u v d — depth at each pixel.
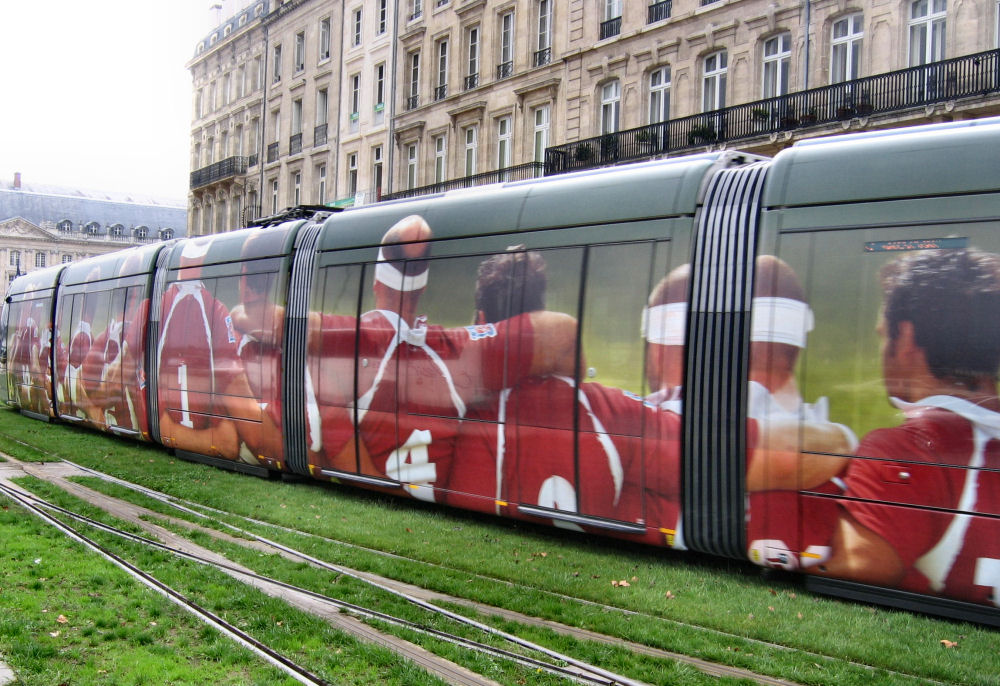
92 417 19.97
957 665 6.00
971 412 6.84
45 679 5.59
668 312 8.65
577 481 9.27
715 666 6.09
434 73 36.22
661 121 25.41
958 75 18.47
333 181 43.47
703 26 24.28
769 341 7.92
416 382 11.19
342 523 10.66
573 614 7.20
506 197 10.52
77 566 8.38
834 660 6.14
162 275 17.36
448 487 10.69
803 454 7.66
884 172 7.55
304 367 13.04
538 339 9.74
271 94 49.84
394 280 11.66
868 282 7.46
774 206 8.07
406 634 6.61
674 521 8.50
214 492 12.70
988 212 6.96
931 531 6.98
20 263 122.62
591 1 28.00
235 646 6.22
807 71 21.80
